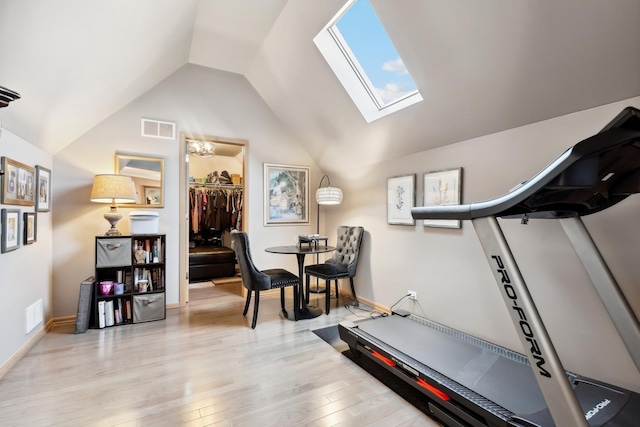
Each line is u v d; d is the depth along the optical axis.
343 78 2.90
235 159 6.84
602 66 1.59
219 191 6.03
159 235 3.21
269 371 2.16
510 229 2.20
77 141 3.11
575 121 1.86
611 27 1.44
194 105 3.72
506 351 2.07
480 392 1.57
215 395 1.87
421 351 2.08
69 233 3.08
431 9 1.87
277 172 4.29
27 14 1.41
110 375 2.08
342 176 4.26
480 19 1.75
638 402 1.45
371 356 2.19
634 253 1.64
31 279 2.50
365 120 3.13
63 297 3.05
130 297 3.12
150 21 2.21
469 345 2.18
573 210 1.35
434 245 2.85
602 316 1.77
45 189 2.77
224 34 3.05
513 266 1.06
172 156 3.59
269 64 3.44
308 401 1.82
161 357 2.35
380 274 3.56
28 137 2.37
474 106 2.25
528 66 1.80
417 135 2.87
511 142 2.22
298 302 3.29
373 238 3.68
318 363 2.29
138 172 3.40
